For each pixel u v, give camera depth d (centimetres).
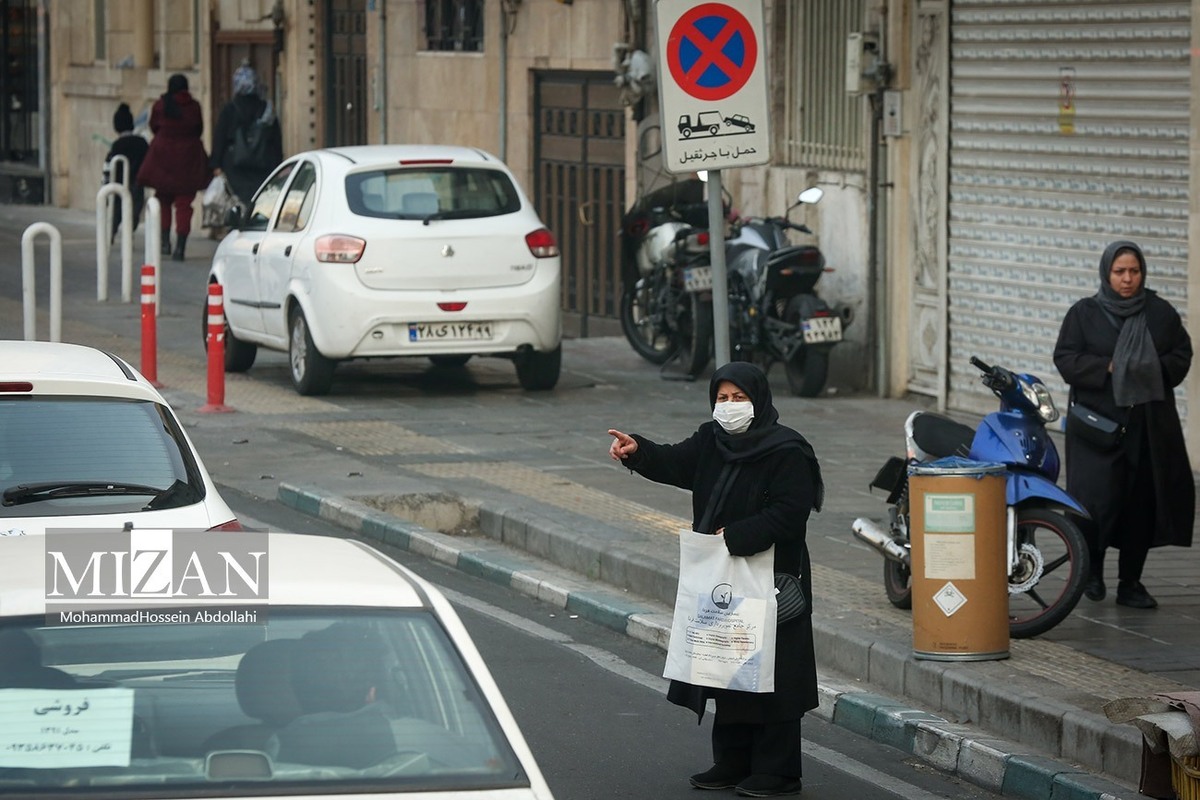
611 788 2297
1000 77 4897
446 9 8100
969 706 2564
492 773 1314
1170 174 4409
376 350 5109
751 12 3125
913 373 5322
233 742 1305
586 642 3083
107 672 1334
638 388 5547
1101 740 2328
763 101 3144
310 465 4316
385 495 3938
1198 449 4212
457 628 1423
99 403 2309
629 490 4062
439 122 8125
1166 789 2073
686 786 2314
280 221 5450
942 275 5141
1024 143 4834
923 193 5219
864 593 3164
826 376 5288
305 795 1273
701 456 2288
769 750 2264
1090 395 3017
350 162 5191
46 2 12062
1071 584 2795
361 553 1573
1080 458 3028
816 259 5228
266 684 1344
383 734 1325
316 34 9294
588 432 4800
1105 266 3009
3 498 2136
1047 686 2547
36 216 11419
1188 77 4338
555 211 7425
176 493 2198
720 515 2228
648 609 3183
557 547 3569
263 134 9062
